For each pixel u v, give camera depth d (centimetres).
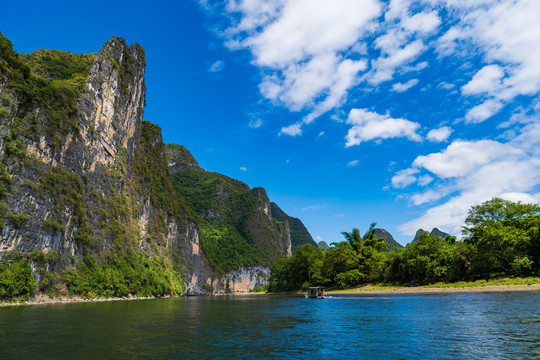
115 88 10406
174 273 13538
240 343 1742
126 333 2094
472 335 1811
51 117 6850
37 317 3033
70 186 7325
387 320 2552
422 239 6875
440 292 5553
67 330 2220
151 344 1712
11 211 5291
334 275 8906
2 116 5478
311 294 6388
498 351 1434
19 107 6022
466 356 1375
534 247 5400
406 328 2142
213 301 7031
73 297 6475
